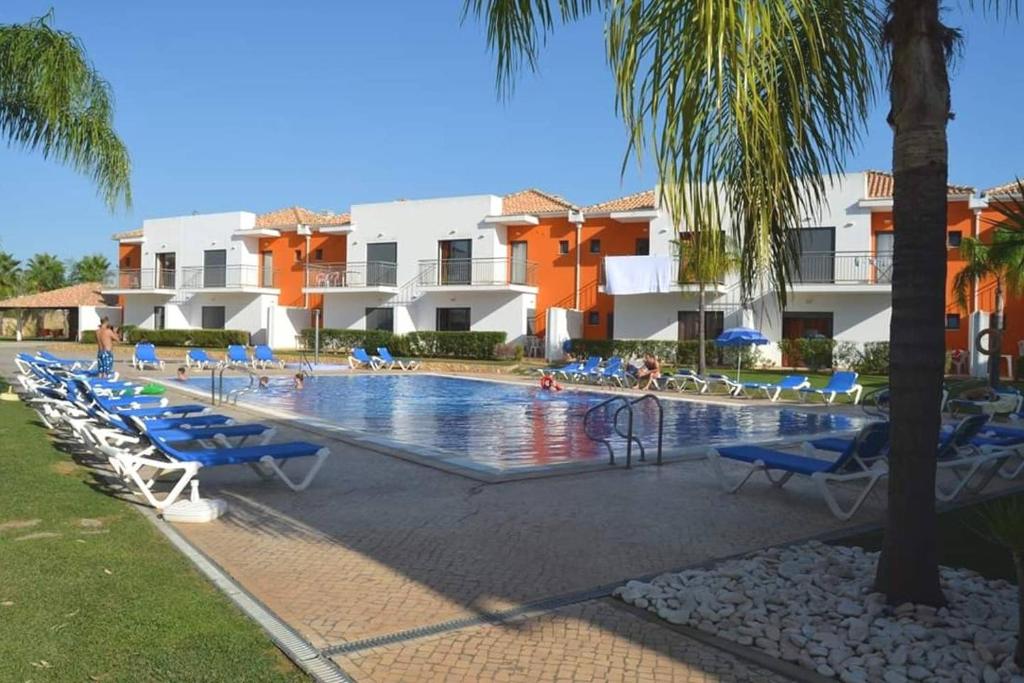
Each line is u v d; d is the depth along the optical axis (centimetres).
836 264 2853
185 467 660
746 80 303
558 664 371
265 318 4181
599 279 3425
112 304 5122
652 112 328
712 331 3097
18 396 1538
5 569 474
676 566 529
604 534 609
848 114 481
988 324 2580
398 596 463
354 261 3972
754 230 476
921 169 412
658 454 941
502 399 2011
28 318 6066
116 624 395
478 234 3644
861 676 353
